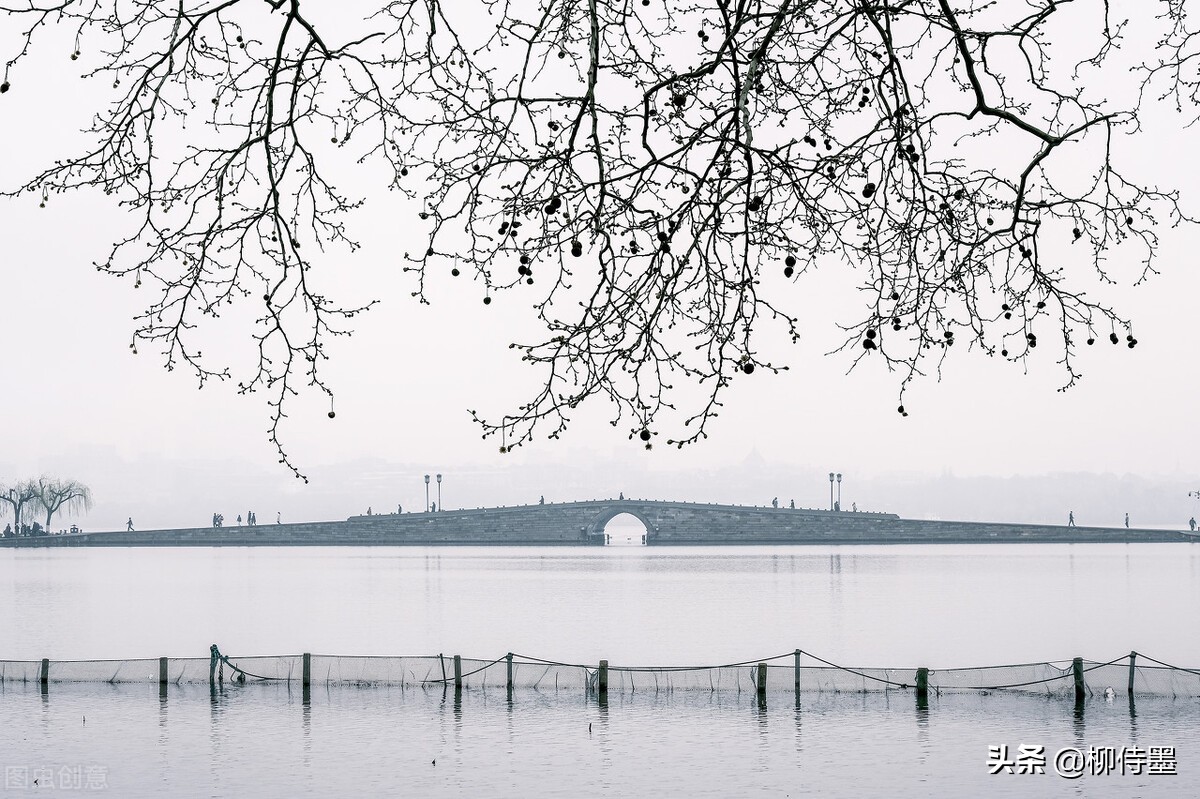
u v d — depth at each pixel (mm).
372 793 22500
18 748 26234
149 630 53531
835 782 23062
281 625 55219
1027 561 113750
